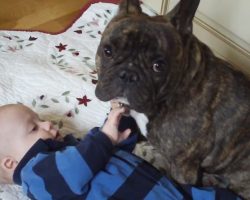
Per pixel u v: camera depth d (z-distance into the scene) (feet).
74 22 6.98
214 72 4.43
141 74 4.01
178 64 4.11
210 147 4.59
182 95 4.31
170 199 4.51
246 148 4.61
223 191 4.69
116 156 4.70
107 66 4.15
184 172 4.68
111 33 4.07
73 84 5.82
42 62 6.16
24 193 4.91
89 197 4.43
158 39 3.96
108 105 5.67
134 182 4.50
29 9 7.66
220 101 4.44
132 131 4.99
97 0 7.27
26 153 4.64
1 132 4.82
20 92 5.73
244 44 5.94
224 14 5.95
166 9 6.89
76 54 6.37
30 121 4.91
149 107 4.23
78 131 5.48
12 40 6.51
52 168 4.39
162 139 4.54
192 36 4.33
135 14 4.23
